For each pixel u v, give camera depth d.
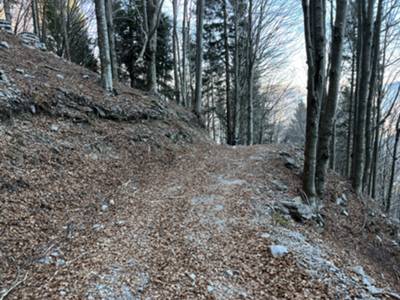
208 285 3.65
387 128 17.05
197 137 12.48
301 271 4.06
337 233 6.73
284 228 5.39
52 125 7.00
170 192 6.57
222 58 22.45
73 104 8.05
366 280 4.34
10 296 3.15
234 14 18.16
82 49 21.78
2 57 8.70
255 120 28.55
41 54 11.09
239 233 4.95
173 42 19.55
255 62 19.05
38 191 5.09
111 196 6.00
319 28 6.64
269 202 6.37
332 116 7.50
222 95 26.94
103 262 3.91
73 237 4.45
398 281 6.00
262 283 3.79
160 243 4.51
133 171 7.41
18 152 5.56
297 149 11.43
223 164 9.00
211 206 5.90
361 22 10.98
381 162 20.28
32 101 6.96
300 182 8.07
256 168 8.56
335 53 7.18
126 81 21.47
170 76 22.70
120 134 8.45
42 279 3.47
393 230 8.82
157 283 3.61
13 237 4.02
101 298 3.25
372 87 10.95
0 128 5.79
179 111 13.90
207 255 4.29
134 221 5.12
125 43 19.92
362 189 10.41
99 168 6.74
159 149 9.13
